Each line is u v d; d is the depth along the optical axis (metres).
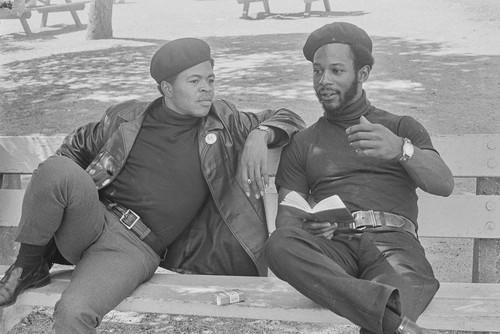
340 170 3.31
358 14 9.63
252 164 3.34
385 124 3.33
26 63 8.79
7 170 4.04
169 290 3.21
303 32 9.26
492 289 3.21
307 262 2.87
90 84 8.07
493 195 3.61
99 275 3.06
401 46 8.39
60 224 3.14
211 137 3.45
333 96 3.33
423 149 3.19
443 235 3.63
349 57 3.30
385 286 2.71
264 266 3.50
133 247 3.28
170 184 3.39
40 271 3.25
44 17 10.28
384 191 3.25
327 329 4.16
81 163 3.67
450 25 8.70
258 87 7.73
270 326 4.20
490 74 7.53
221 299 3.02
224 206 3.44
